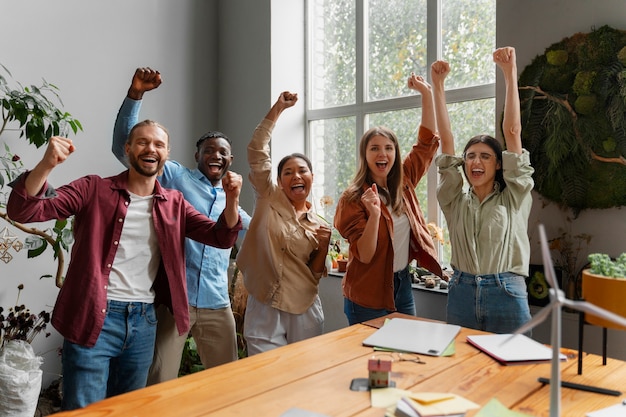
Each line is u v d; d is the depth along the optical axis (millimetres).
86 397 1824
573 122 2342
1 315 2781
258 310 2338
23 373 2559
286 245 2277
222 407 1158
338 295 3496
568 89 2369
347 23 3803
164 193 2014
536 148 2455
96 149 3496
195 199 2535
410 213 2441
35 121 2795
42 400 3146
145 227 1944
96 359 1832
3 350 2643
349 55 3797
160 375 2342
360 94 3703
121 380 1980
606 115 2256
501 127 2602
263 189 2346
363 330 1818
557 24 2416
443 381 1312
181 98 3980
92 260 1840
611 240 2273
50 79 3281
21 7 3150
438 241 3195
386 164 2350
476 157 2100
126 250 1904
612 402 1183
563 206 2395
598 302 1303
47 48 3264
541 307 2449
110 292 1869
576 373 1369
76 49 3393
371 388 1265
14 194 1625
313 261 2381
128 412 1134
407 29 3459
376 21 3646
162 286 2041
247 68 4004
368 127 3703
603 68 2264
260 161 2340
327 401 1190
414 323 1862
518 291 2037
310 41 4031
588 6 2326
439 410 1100
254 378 1345
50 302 3312
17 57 3139
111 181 1938
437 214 3275
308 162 2410
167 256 1967
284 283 2285
